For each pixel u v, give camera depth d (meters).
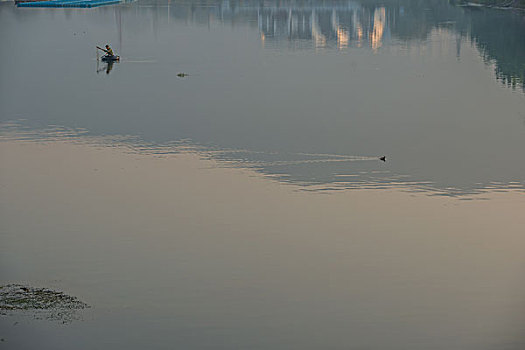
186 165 35.38
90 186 32.06
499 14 125.44
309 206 29.45
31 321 19.97
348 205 29.59
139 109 49.06
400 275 23.08
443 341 19.27
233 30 103.62
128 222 27.64
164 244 25.52
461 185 32.31
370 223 27.58
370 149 38.78
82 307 20.80
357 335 19.58
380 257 24.45
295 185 32.22
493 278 22.80
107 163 35.72
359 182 32.78
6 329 19.47
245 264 23.89
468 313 20.62
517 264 23.84
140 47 84.81
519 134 42.09
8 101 51.50
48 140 40.28
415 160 36.56
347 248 25.17
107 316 20.38
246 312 20.72
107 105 50.47
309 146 39.22
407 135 41.94
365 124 44.69
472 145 39.66
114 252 24.80
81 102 51.59
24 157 36.75
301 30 104.94
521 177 33.53
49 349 18.62
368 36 97.00
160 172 34.16
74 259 24.23
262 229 26.92
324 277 22.94
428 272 23.27
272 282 22.61
